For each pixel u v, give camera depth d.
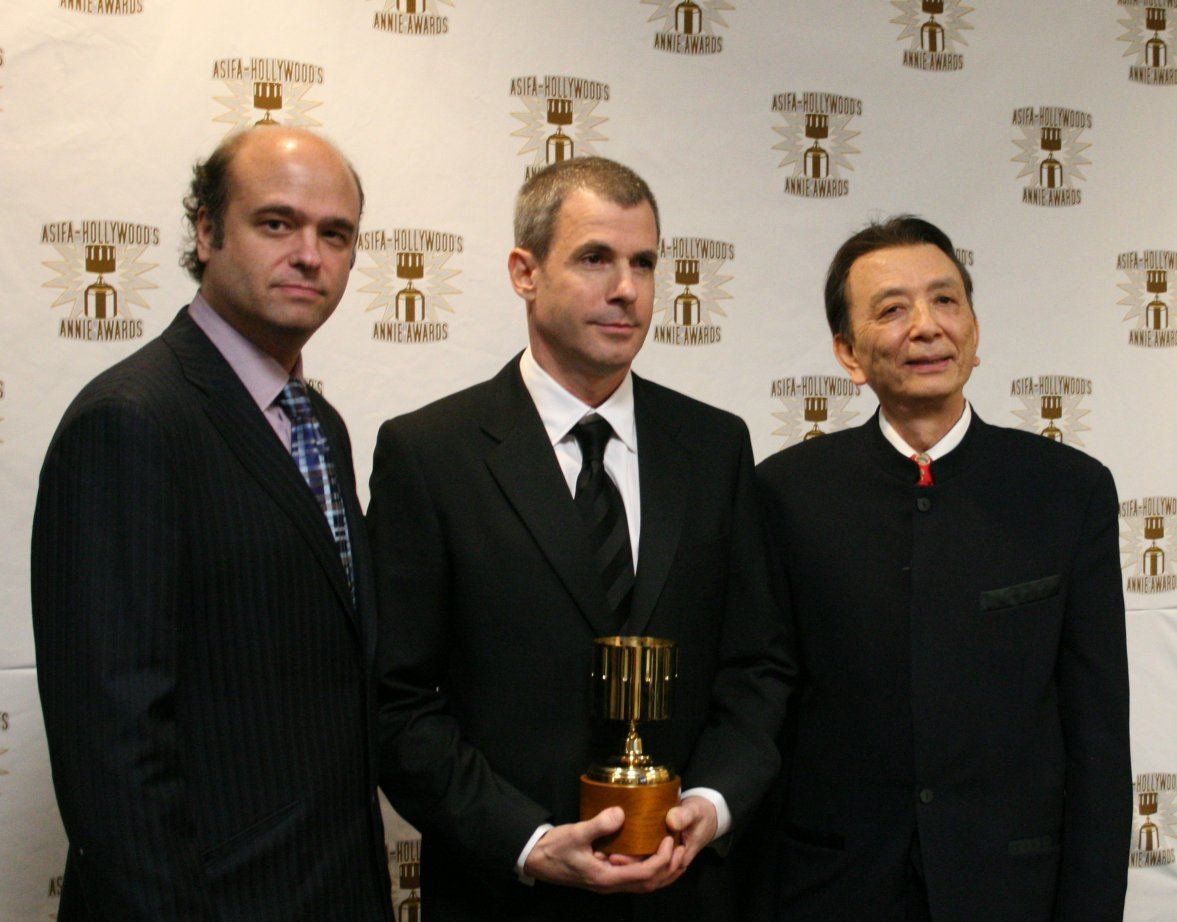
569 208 1.26
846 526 1.43
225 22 1.78
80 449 1.02
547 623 1.25
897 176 2.07
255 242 1.14
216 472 1.10
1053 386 2.13
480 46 1.90
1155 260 2.17
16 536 1.71
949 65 2.10
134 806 0.96
